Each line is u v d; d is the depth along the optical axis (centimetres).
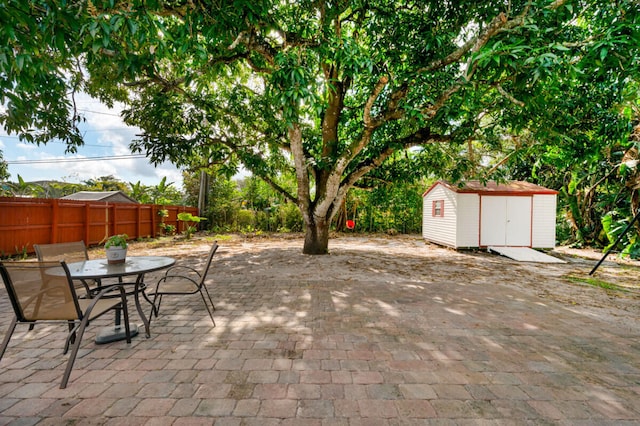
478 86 514
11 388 205
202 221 1727
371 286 509
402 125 732
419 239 1385
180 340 288
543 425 173
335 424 171
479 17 457
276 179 1389
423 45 512
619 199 952
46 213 837
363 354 261
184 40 347
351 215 1759
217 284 518
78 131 567
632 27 328
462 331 317
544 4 395
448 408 187
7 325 327
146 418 175
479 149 1264
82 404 188
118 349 268
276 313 370
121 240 303
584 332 319
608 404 194
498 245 1019
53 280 218
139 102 689
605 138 588
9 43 261
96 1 263
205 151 793
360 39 675
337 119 828
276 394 200
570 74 379
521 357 260
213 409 183
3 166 1267
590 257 899
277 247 1036
